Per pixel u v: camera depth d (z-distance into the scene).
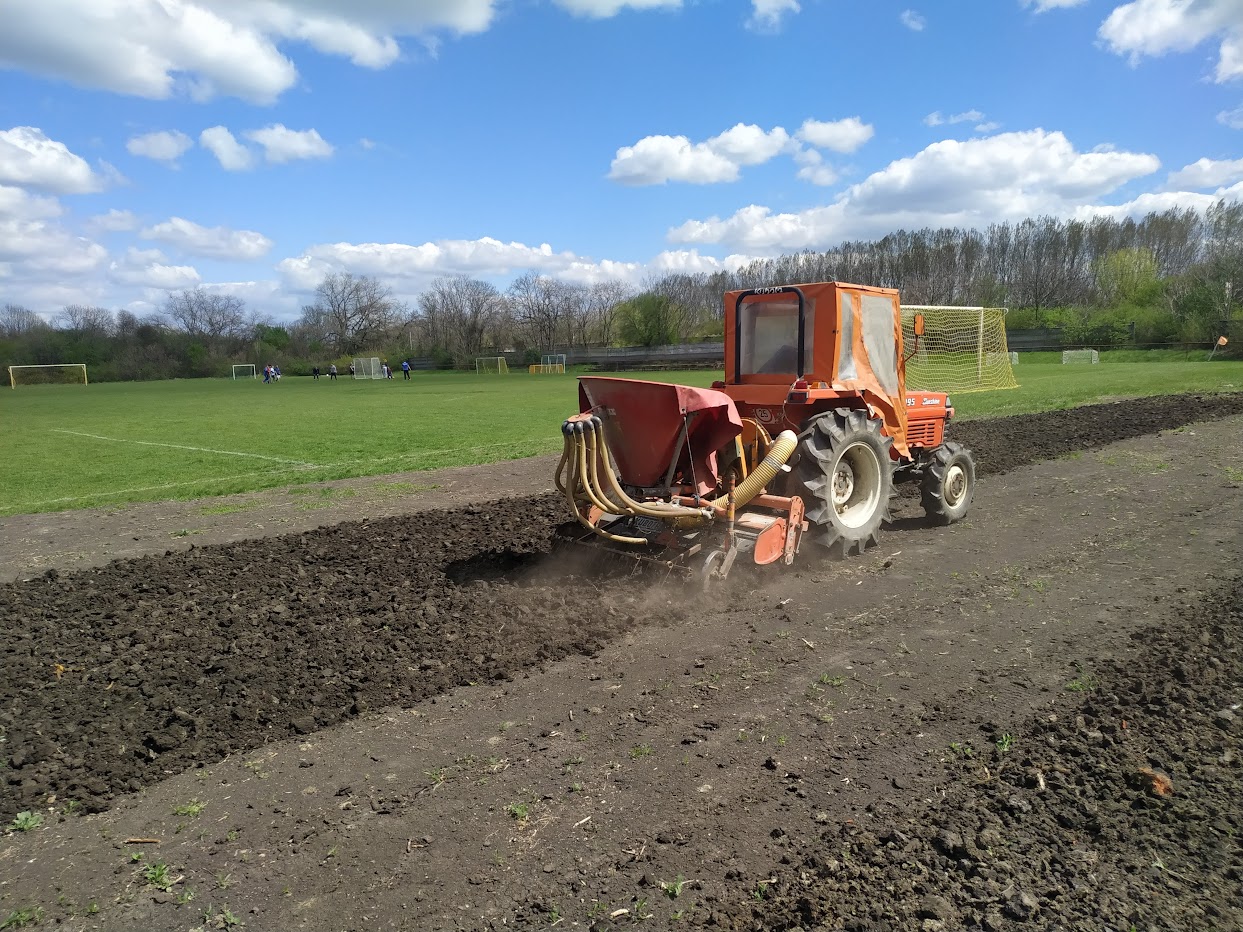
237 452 15.71
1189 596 5.16
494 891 2.64
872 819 2.94
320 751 3.62
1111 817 2.90
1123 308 48.91
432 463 13.01
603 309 87.94
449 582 6.06
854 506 6.53
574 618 5.10
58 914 2.59
